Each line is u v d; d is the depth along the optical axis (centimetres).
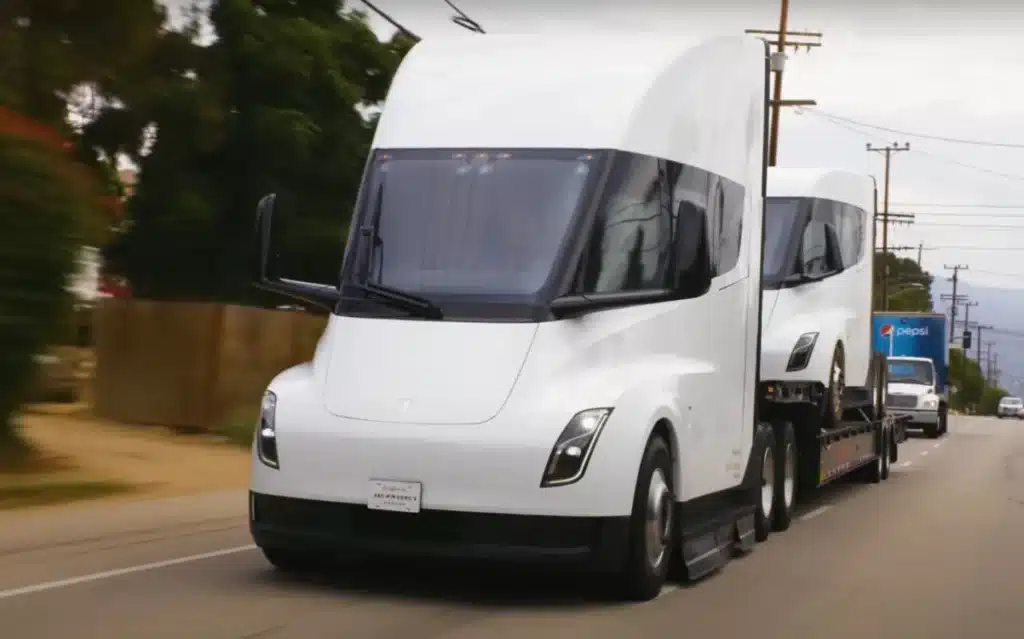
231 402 3139
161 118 3603
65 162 2302
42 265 2184
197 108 3597
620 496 1336
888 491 3019
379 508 1323
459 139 1497
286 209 3809
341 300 1438
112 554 1631
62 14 3044
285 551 1468
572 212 1425
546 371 1345
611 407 1345
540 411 1320
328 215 3900
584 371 1369
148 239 3872
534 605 1370
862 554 1895
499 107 1514
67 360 3438
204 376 3131
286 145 3756
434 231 1444
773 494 2119
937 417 6028
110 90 3438
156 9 3284
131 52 3191
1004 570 1777
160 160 3744
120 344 3231
